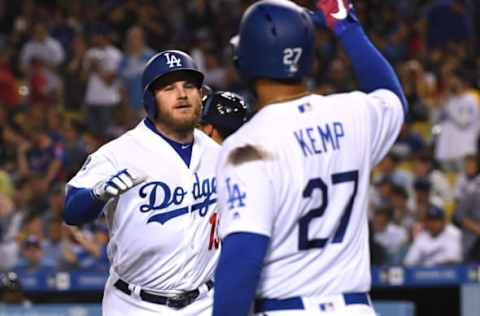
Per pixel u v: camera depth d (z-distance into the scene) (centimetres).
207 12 6034
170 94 1778
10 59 5903
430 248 3406
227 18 5953
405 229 3578
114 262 1830
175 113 1777
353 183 1232
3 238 3659
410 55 5519
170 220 1792
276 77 1211
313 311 1209
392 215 3631
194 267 1816
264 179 1166
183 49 5650
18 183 4100
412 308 3086
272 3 1215
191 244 1805
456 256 3406
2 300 3167
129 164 1781
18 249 3659
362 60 1284
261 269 1152
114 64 5150
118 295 1839
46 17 6131
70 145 4569
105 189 1614
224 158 1186
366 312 1235
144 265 1802
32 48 5666
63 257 3450
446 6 5519
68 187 1750
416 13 6009
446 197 4153
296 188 1188
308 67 1224
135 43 5097
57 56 5700
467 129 4481
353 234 1236
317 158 1205
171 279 1806
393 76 1291
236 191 1159
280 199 1183
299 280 1207
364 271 1241
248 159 1171
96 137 4616
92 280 3300
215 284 1142
